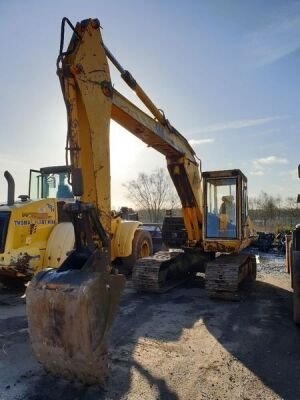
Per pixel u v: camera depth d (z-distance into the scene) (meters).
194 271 9.48
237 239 8.25
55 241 7.38
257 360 4.47
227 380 3.96
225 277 7.31
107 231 4.58
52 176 9.91
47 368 3.86
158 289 7.89
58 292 3.53
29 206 7.18
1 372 4.11
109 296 3.76
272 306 6.97
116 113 5.94
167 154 8.33
